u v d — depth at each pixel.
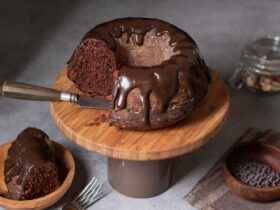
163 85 0.88
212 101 0.97
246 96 1.27
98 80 0.98
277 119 1.21
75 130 0.91
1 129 1.17
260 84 1.26
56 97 0.94
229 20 1.52
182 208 1.01
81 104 0.94
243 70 1.29
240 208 1.00
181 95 0.89
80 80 0.99
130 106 0.89
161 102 0.88
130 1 1.59
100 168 1.09
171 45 0.96
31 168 0.94
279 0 1.60
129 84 0.88
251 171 1.03
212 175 1.06
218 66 1.35
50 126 1.19
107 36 0.97
